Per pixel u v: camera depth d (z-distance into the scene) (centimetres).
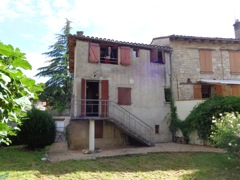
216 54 1934
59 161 1082
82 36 1544
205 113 1482
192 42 1900
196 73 1858
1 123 238
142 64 1739
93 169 952
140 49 1752
